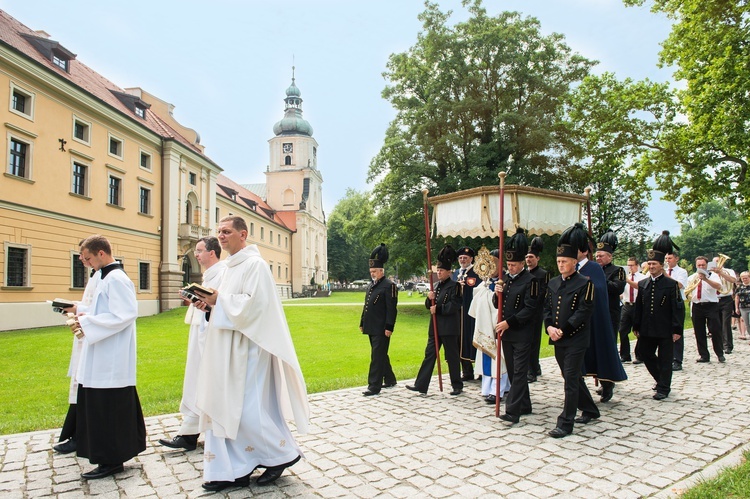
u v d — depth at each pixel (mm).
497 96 28219
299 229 66625
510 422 6059
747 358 10977
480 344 7133
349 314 26234
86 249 4688
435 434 5562
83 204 23328
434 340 7805
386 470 4453
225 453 3980
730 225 72125
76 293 22688
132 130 26953
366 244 34062
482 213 7625
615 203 33375
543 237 26234
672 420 6043
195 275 34625
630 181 21484
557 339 5652
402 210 28562
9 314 18938
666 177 20938
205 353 4059
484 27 27719
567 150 27000
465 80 27141
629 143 21125
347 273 81812
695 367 9844
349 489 4035
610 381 6672
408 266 32625
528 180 26453
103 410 4383
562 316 5758
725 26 17484
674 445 5082
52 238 21359
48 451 5109
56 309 4738
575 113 22359
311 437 5465
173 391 8422
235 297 4062
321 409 6758
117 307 4480
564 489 3980
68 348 14312
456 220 8172
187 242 32000
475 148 27875
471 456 4812
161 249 30000
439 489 4012
